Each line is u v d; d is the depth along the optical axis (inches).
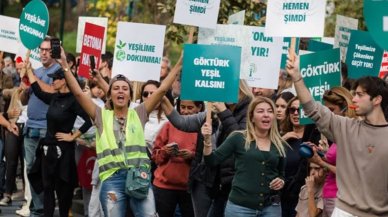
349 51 625.3
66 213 664.4
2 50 758.5
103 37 645.3
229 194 494.3
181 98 507.2
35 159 665.0
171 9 875.4
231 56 504.4
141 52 603.5
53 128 650.2
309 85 533.6
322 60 533.0
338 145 415.5
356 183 409.7
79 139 660.7
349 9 1187.3
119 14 1317.7
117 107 519.5
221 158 485.1
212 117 552.1
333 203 478.0
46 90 664.4
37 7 663.8
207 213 548.7
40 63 742.5
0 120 745.0
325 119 418.3
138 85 652.1
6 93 792.3
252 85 569.3
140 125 521.3
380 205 406.6
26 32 668.1
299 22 486.0
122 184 513.3
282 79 664.4
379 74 627.8
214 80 505.7
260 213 481.7
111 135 515.5
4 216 729.6
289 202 533.0
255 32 568.7
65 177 652.1
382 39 408.5
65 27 1530.5
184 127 544.1
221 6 832.9
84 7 1526.8
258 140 483.2
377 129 408.8
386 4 406.6
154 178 584.4
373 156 406.3
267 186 480.7
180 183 574.9
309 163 509.4
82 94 519.8
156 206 579.5
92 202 609.9
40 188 673.0
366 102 408.8
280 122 557.0
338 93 492.1
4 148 785.6
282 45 582.6
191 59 507.5
